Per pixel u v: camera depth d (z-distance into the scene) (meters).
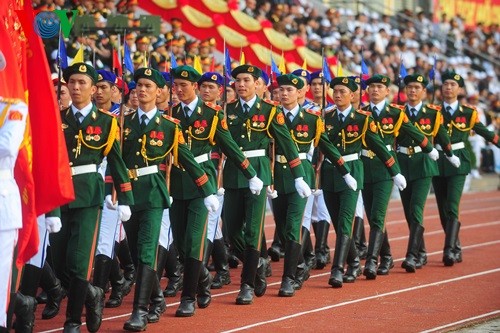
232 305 14.84
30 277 12.73
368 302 15.16
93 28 21.84
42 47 10.84
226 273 16.61
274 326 13.36
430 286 16.64
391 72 36.34
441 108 19.77
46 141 10.84
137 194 13.30
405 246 21.77
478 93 42.09
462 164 19.52
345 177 16.31
